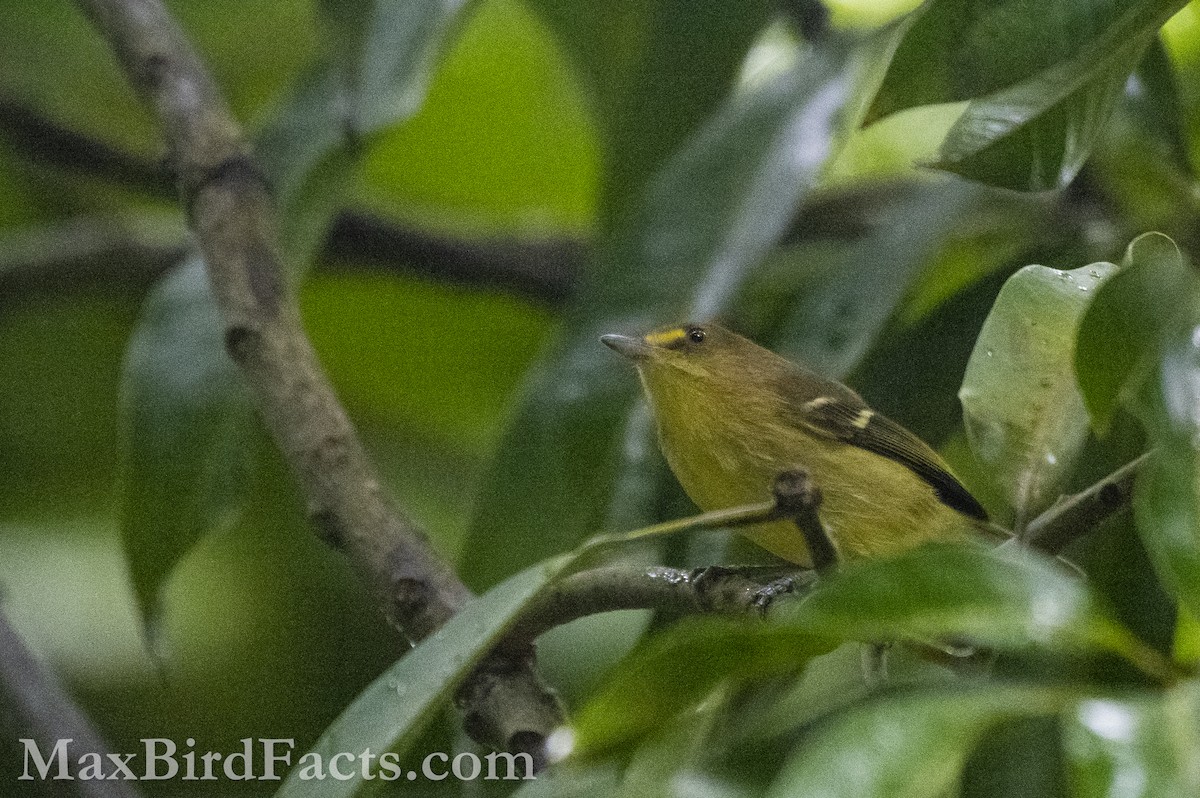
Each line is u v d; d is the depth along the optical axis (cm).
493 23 1202
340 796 434
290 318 696
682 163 806
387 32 782
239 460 764
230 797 937
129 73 775
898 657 548
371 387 1230
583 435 773
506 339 1242
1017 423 573
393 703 453
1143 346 393
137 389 770
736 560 853
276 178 802
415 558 634
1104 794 292
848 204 1117
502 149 1264
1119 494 518
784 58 1148
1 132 1209
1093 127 522
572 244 1227
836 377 786
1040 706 321
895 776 306
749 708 480
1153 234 472
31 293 1166
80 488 1096
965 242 989
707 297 775
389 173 1273
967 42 518
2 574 1036
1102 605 347
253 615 1015
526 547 762
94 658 1015
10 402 1123
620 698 382
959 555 350
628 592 582
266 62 1224
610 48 983
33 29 1251
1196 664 344
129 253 1177
